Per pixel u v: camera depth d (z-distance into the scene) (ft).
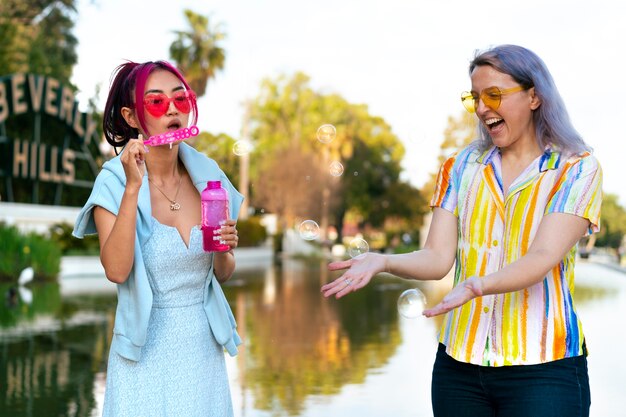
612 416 18.57
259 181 170.71
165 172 9.39
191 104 9.25
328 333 32.76
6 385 22.07
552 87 8.84
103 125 9.59
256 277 73.51
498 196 8.96
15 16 101.86
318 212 177.47
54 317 38.81
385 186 219.00
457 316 8.92
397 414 18.65
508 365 8.57
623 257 125.49
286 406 19.40
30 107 81.30
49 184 86.63
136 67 9.29
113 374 8.93
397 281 71.67
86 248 80.79
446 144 123.54
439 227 9.36
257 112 191.01
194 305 9.18
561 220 8.55
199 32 130.31
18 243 65.05
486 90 8.79
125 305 8.88
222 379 9.41
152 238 9.02
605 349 28.17
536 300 8.63
